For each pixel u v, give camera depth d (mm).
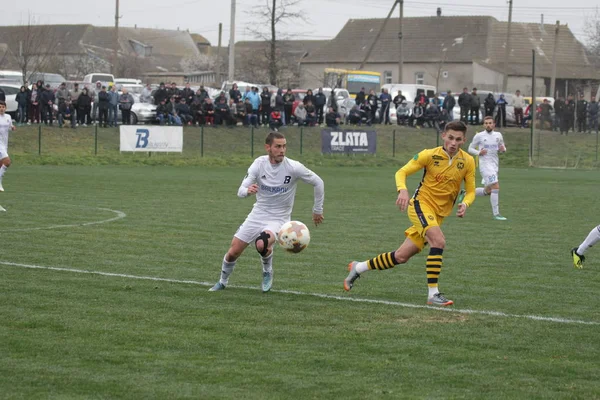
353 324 18641
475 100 103438
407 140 101812
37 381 14188
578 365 15531
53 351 16031
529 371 15109
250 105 96875
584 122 98875
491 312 20109
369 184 65938
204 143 92688
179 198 50375
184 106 95438
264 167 21344
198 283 23469
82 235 33188
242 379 14414
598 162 93938
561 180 73875
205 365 15242
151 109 95875
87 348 16281
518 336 17719
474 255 29797
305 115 100312
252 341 17016
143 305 20344
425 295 22250
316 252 29906
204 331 17797
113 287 22562
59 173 70062
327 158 92625
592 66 180750
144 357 15719
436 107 105750
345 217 41844
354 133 94625
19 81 107125
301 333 17719
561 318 19531
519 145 103312
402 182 20672
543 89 178500
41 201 46625
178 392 13680
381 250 30594
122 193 53094
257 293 22172
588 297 22281
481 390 13961
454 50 193125
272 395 13555
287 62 188375
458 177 20891
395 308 20438
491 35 193625
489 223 40250
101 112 92188
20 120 89312
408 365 15398
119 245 30719
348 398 13445
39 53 158500
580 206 49594
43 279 23531
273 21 156000
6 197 48438
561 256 29750
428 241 20891
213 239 32781
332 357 15867
